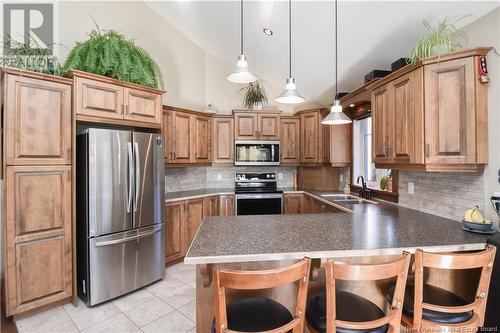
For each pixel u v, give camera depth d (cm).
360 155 366
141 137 262
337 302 132
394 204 277
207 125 409
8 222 198
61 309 224
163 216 285
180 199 333
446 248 141
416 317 122
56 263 220
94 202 227
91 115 238
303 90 424
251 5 277
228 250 133
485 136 168
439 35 176
